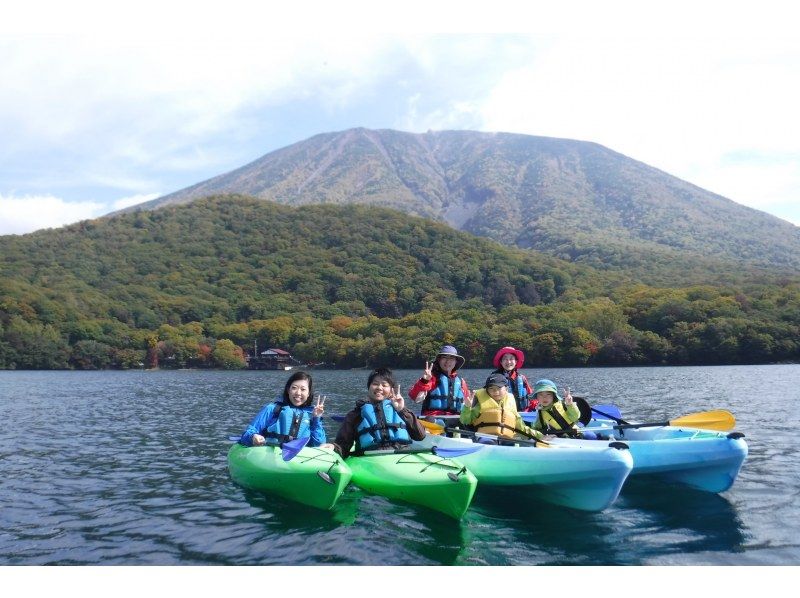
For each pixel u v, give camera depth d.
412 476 7.22
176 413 19.97
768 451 10.65
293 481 7.42
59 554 6.12
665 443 7.78
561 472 6.97
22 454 11.80
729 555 5.88
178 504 7.82
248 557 5.93
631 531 6.49
